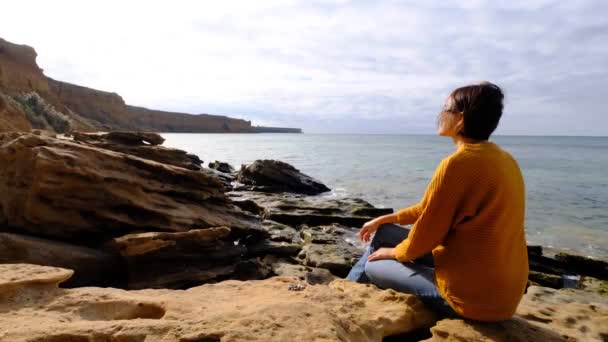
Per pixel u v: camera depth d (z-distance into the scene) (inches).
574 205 707.4
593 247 440.8
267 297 122.5
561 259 348.5
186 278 227.1
